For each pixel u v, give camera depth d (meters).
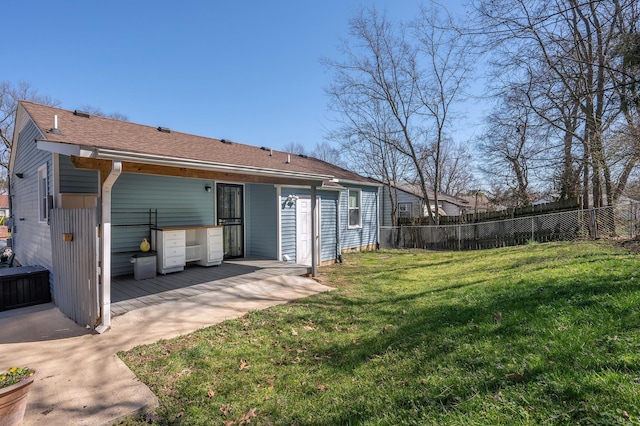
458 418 1.92
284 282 6.59
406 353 3.11
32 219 7.05
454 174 28.89
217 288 5.71
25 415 2.33
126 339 3.78
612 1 6.18
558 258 6.46
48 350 3.49
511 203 16.39
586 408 1.79
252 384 2.81
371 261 10.35
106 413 2.37
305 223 9.30
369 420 2.12
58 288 5.04
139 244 6.77
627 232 8.76
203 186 7.89
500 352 2.69
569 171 11.10
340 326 4.27
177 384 2.81
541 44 8.29
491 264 7.51
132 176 6.66
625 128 7.57
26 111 6.09
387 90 16.33
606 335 2.62
